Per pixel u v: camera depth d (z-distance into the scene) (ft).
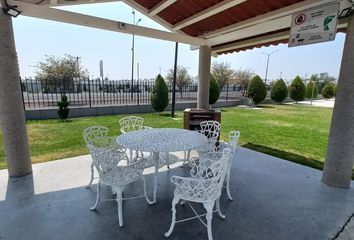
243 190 9.04
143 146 7.62
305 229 6.59
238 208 7.70
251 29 12.07
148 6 11.75
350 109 8.63
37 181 9.49
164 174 10.58
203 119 15.03
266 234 6.33
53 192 8.59
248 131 21.34
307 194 8.75
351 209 7.72
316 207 7.82
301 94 56.39
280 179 10.13
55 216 7.06
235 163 12.14
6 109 9.20
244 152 14.17
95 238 6.08
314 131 21.77
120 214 6.57
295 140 18.03
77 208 7.54
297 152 14.70
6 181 9.43
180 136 9.07
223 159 5.79
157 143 7.99
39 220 6.84
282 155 13.99
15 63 9.23
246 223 6.84
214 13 10.54
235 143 7.99
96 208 7.55
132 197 8.34
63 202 7.89
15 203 7.77
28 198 8.12
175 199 6.02
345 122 8.79
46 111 26.05
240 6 10.41
